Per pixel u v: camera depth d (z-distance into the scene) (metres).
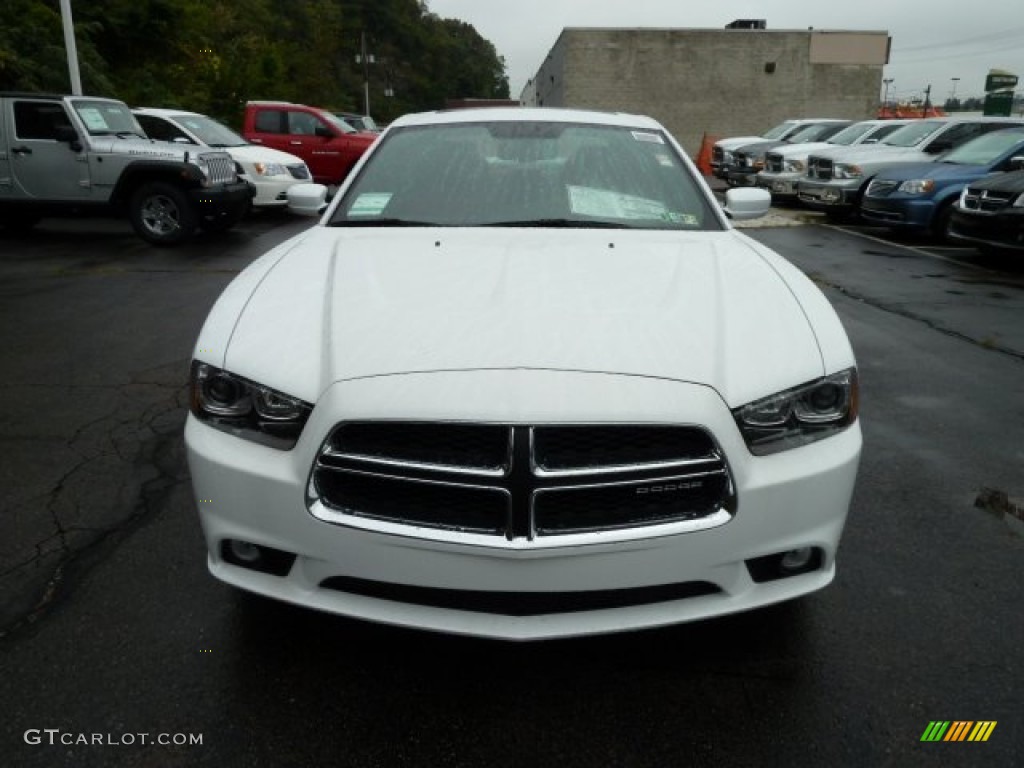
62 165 9.72
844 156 13.26
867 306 7.03
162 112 12.28
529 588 1.94
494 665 2.26
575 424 1.90
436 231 2.98
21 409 4.27
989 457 3.77
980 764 1.94
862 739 2.01
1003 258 9.70
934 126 13.71
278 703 2.11
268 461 2.04
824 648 2.35
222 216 10.09
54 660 2.26
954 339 5.93
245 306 2.36
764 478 2.01
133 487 3.34
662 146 3.60
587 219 3.11
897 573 2.76
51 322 6.11
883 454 3.79
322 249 2.80
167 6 22.20
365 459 1.95
